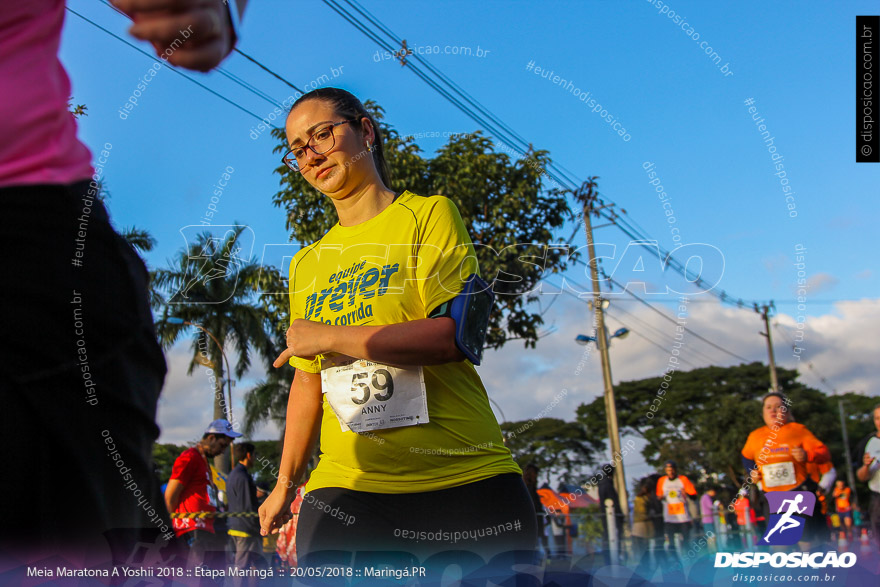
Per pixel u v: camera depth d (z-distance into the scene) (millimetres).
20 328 930
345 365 1941
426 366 1883
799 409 28266
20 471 936
